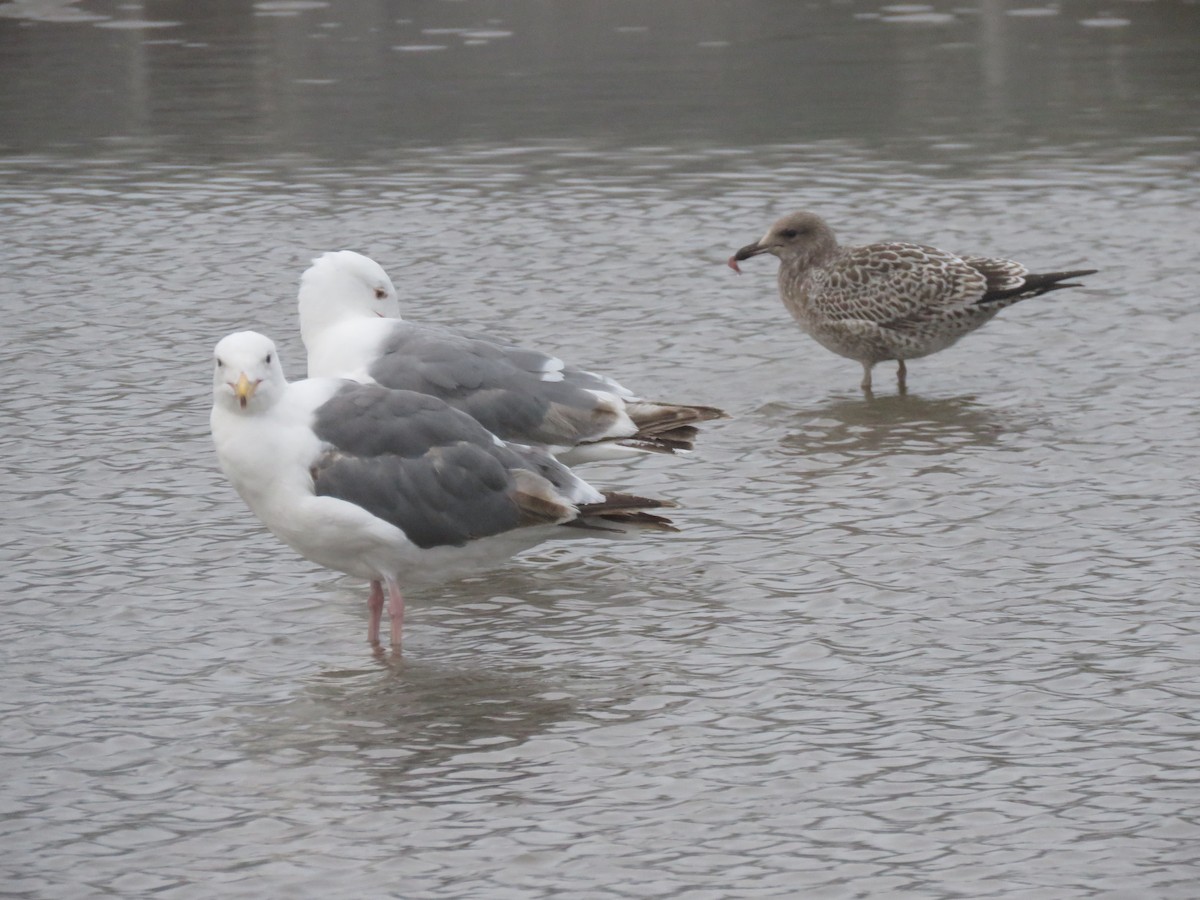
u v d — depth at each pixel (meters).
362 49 36.69
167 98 32.34
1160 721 10.77
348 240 23.34
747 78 33.31
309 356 14.38
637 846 9.49
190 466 15.79
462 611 12.98
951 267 17.78
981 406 17.25
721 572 13.40
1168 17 38.47
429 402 12.16
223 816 9.92
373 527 11.78
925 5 40.78
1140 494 14.61
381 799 10.09
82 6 41.44
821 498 14.84
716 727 10.91
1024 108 30.34
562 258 22.33
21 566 13.59
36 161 27.98
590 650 12.17
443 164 27.39
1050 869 9.13
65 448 16.17
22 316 20.38
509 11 40.78
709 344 19.28
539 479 12.15
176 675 11.84
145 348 19.19
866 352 18.12
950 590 12.86
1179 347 18.67
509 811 9.92
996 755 10.42
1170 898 8.82
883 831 9.59
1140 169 26.11
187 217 24.70
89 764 10.57
